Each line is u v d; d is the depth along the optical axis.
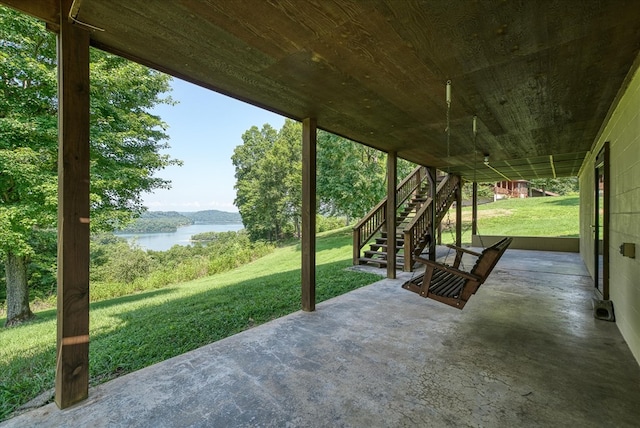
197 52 2.23
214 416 1.83
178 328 3.54
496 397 1.99
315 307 4.05
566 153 5.84
